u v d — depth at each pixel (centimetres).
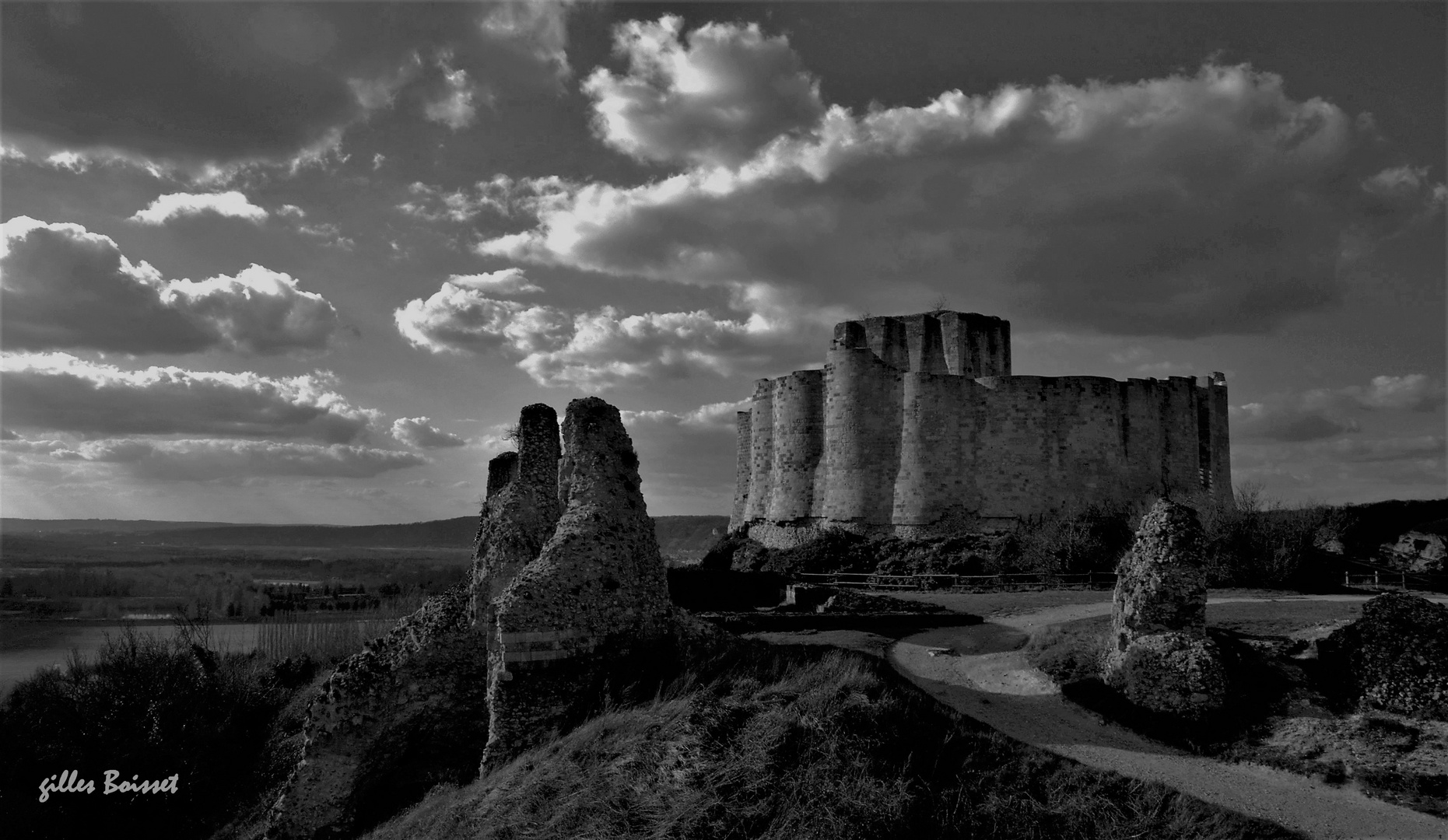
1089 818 1766
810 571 5069
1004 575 4628
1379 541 5144
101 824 2922
